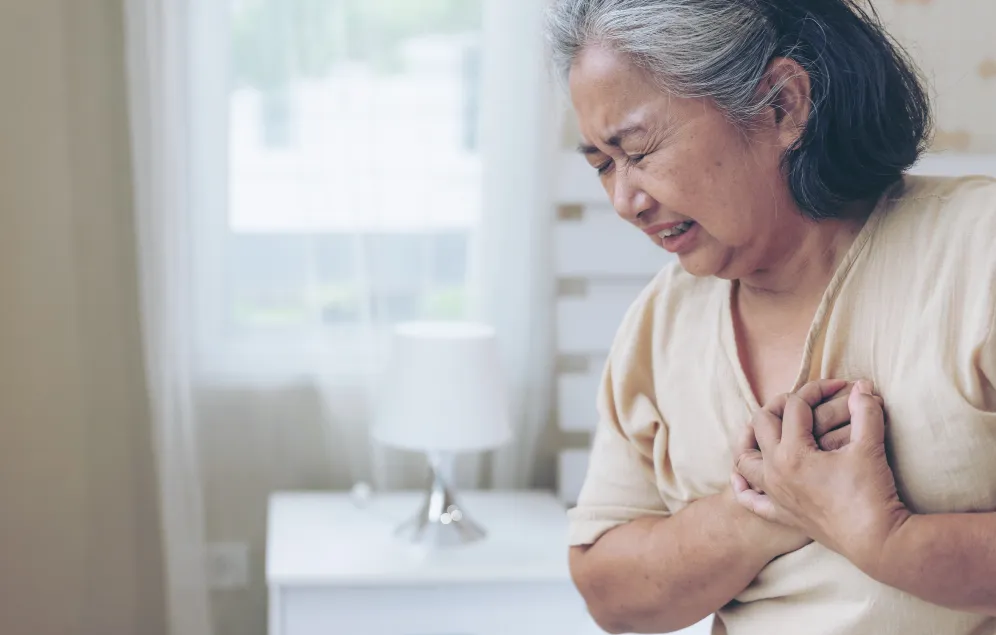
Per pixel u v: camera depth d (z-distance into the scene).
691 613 0.95
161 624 2.34
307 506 2.19
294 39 2.19
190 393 2.21
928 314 0.80
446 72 2.22
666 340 0.97
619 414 1.01
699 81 0.80
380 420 2.00
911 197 0.84
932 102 0.98
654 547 0.95
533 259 2.24
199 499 2.22
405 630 1.89
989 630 0.82
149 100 2.12
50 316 2.24
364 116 2.21
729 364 0.92
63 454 2.28
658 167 0.82
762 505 0.86
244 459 2.33
